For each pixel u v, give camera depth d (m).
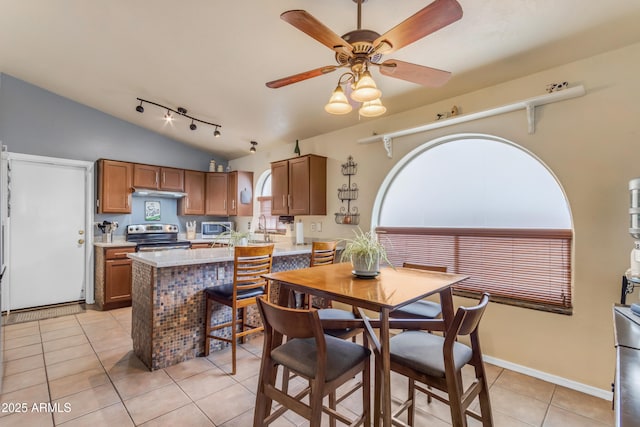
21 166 3.94
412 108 3.16
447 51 2.25
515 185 2.68
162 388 2.21
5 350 2.81
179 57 2.94
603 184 2.12
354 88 1.68
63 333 3.24
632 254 1.64
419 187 3.31
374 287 1.53
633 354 1.03
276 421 1.89
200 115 4.18
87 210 4.40
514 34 2.04
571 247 2.33
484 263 2.78
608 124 2.10
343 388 2.27
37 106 4.03
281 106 3.59
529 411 1.98
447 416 1.94
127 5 2.37
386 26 2.09
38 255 4.05
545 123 2.35
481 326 2.69
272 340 1.52
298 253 3.31
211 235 5.50
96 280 4.35
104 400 2.06
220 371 2.46
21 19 2.73
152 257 2.68
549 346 2.34
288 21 1.37
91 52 3.11
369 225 3.55
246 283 2.62
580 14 1.82
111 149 4.63
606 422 1.88
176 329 2.58
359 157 3.67
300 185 3.94
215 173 5.45
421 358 1.42
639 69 2.00
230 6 2.18
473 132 2.72
